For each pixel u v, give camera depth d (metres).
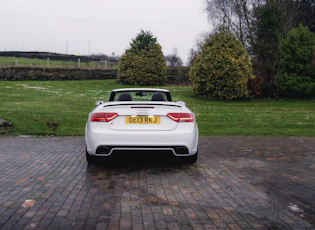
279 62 20.88
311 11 35.75
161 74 29.66
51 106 14.65
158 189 4.30
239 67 19.66
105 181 4.69
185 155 5.23
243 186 4.48
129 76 28.95
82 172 5.22
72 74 30.89
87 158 5.65
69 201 3.77
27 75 28.36
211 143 8.45
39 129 10.11
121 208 3.55
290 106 18.22
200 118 13.20
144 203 3.73
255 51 21.98
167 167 5.63
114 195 4.03
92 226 3.04
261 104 18.91
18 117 11.21
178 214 3.38
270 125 11.99
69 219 3.21
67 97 18.56
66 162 5.97
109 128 5.12
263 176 5.04
